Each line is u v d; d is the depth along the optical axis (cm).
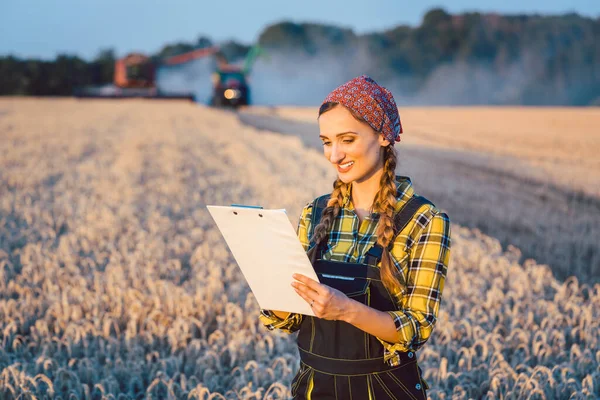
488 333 550
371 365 221
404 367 227
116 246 842
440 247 221
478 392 470
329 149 228
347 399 222
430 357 509
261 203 1145
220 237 876
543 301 615
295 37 11956
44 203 1138
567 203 1272
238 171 1608
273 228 204
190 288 661
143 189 1280
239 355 521
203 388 437
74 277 676
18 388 454
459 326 567
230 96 5056
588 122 4066
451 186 1429
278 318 246
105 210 1012
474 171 1730
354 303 208
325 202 249
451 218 1100
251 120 4088
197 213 1049
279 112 5384
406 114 5097
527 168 1767
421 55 11200
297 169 1588
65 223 996
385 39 11638
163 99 5719
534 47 10756
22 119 3556
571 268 841
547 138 2889
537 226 1039
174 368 505
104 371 496
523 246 927
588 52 10606
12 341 546
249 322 568
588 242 928
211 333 586
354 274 224
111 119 3625
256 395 432
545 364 511
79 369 491
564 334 571
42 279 696
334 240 234
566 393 460
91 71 9838
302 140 2677
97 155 1952
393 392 223
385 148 231
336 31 12019
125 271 722
